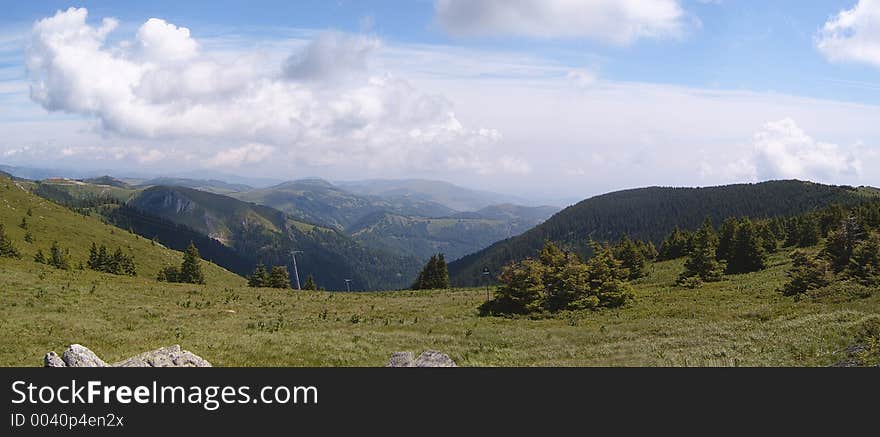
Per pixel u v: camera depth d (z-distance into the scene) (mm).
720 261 68938
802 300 37375
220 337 28453
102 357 22391
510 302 46906
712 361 20719
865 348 17719
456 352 26656
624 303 46719
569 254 50562
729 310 37562
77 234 170750
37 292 38500
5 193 173125
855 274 41500
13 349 22766
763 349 21906
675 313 39156
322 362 22922
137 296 45125
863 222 52500
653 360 22188
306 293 69062
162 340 26797
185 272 112625
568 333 33875
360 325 38656
